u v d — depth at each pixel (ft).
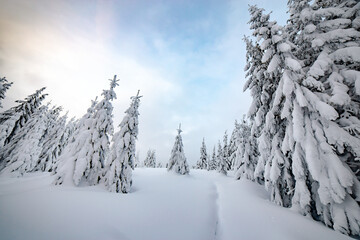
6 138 78.28
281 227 22.34
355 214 20.92
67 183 43.60
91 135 52.44
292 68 28.25
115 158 50.42
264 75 40.73
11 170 64.49
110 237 20.01
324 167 23.97
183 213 33.37
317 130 25.80
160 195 46.83
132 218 26.37
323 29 30.83
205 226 27.99
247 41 45.06
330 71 28.02
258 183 53.42
